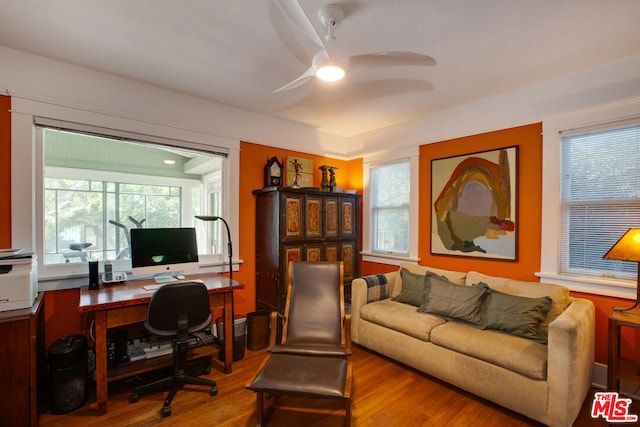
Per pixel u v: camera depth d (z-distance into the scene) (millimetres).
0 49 2258
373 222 4332
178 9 1807
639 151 2299
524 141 2867
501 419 2051
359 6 1736
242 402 2234
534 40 2086
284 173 3898
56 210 4188
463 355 2289
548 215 2691
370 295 3188
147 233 2689
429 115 3609
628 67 2305
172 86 2922
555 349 1872
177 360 2303
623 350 2350
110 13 1855
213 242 4879
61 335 2498
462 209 3291
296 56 2354
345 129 4273
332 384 1781
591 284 2467
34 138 2402
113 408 2152
